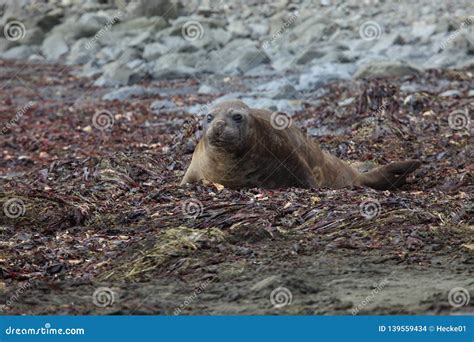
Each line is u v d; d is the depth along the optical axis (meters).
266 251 33.62
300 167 45.47
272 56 108.44
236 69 104.31
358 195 41.06
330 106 72.31
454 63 97.81
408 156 55.78
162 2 138.75
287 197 40.88
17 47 136.62
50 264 33.56
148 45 116.50
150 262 32.78
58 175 50.62
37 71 118.56
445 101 68.31
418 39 114.44
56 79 110.94
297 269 31.72
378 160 55.28
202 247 33.88
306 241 34.81
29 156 64.06
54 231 39.00
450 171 49.91
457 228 35.97
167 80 102.88
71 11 153.50
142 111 82.00
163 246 33.72
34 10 157.62
